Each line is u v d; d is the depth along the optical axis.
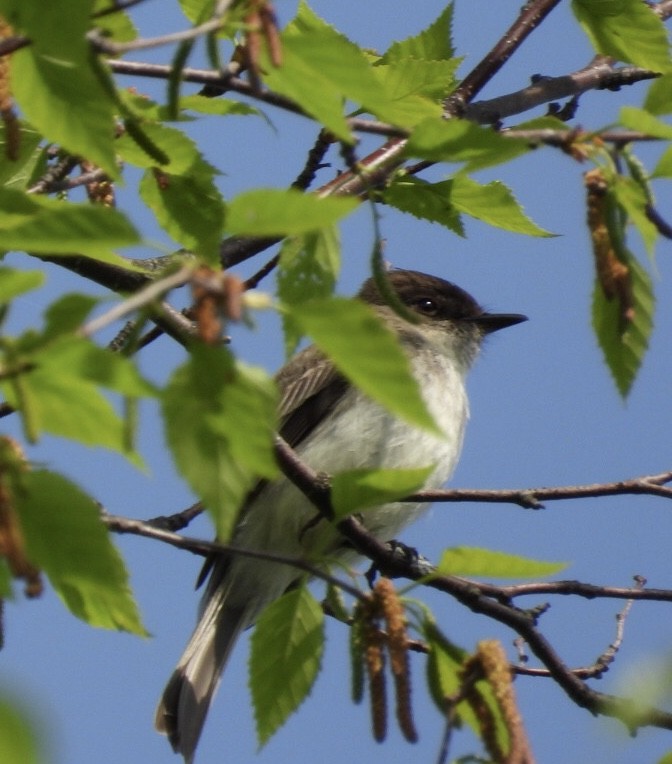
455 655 7.88
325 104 6.72
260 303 5.39
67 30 6.57
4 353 5.46
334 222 5.48
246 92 7.28
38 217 5.65
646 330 7.34
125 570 6.62
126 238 5.70
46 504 6.38
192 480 5.84
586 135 7.05
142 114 8.55
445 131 7.06
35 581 5.53
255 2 6.30
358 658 7.84
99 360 5.51
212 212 8.88
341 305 5.33
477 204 9.27
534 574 7.75
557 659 9.99
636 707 6.54
